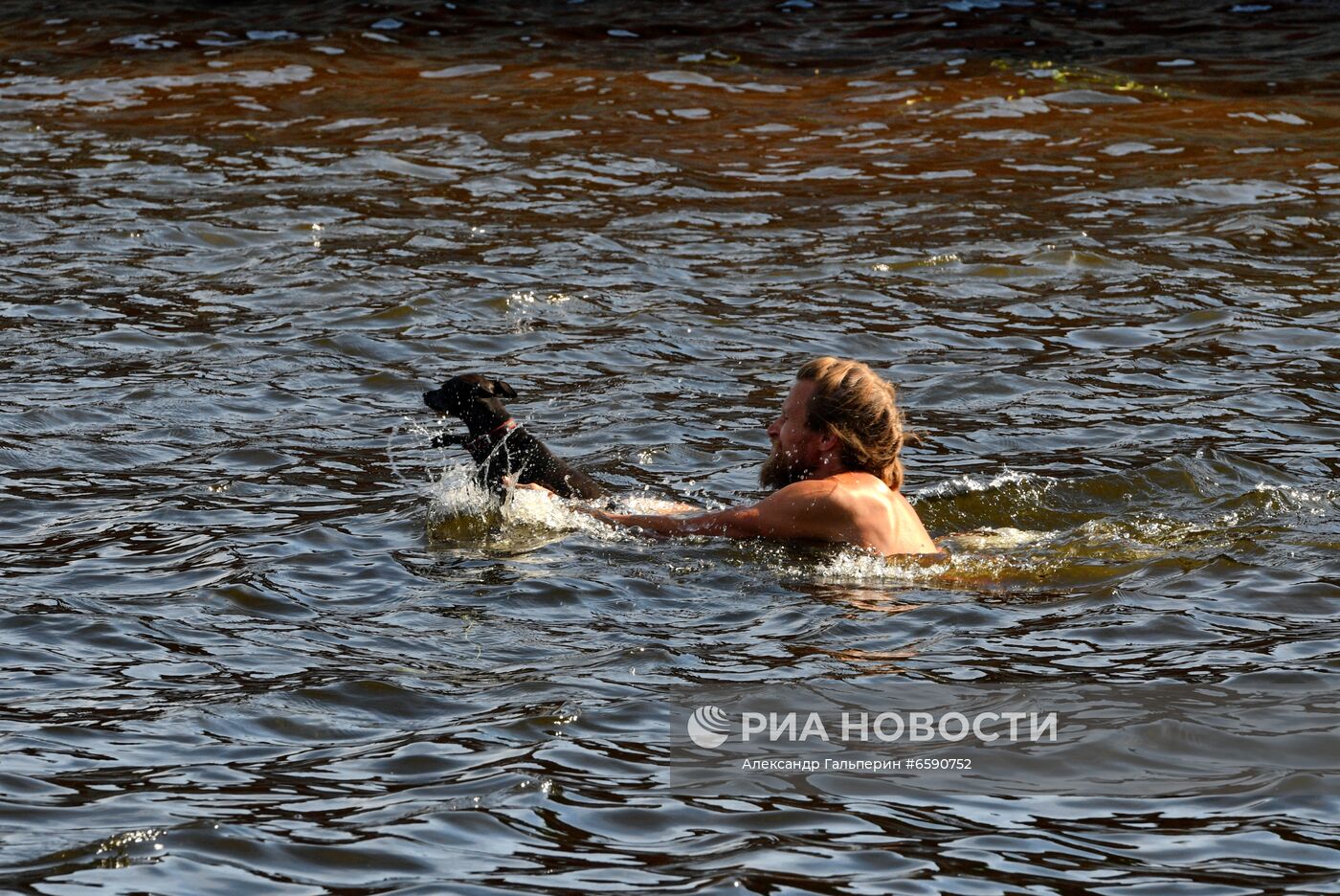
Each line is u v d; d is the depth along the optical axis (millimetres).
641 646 10273
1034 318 20281
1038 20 41406
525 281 21641
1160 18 41719
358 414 16297
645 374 17859
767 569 11867
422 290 21109
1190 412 16344
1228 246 23672
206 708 9227
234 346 18625
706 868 7430
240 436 15438
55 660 9984
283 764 8539
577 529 12656
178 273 21891
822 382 12664
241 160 29016
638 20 41688
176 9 42219
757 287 21672
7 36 39562
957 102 33781
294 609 10961
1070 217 25469
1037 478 14070
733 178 28281
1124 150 30094
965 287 21719
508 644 10328
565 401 16875
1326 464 14609
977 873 7414
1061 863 7512
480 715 9180
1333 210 25734
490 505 12820
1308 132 31203
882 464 12711
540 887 7250
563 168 28688
